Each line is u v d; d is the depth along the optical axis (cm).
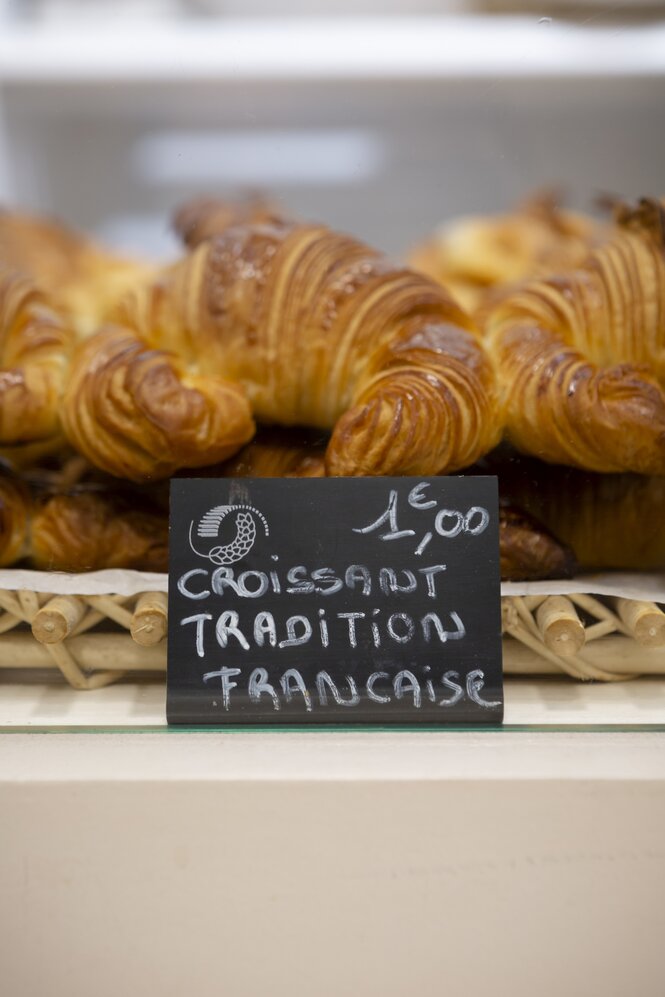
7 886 64
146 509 80
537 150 105
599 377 74
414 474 72
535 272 92
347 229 112
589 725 68
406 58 136
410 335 75
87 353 80
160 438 74
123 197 124
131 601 73
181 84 134
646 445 73
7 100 131
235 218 101
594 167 104
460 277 101
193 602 68
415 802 63
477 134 108
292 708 68
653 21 97
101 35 132
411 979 65
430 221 109
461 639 68
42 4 131
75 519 78
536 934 65
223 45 134
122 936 65
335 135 113
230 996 66
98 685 75
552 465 77
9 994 66
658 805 63
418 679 68
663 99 101
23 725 69
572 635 69
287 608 68
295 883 64
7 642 75
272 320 78
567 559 74
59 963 65
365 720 68
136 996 66
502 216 106
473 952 65
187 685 68
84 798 63
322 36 136
